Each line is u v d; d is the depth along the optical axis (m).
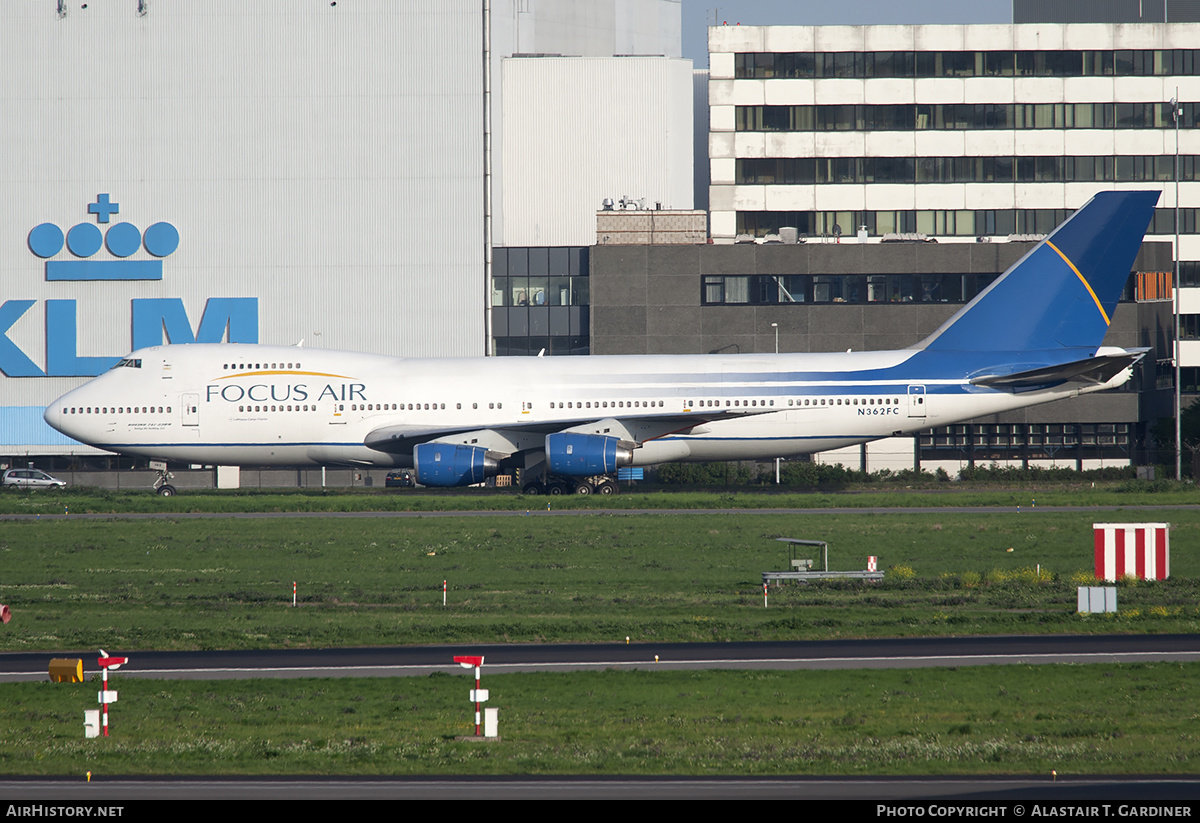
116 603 123.81
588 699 81.38
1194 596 121.25
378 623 111.19
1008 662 90.69
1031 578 133.75
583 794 59.19
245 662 94.19
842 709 78.12
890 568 145.25
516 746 69.31
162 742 70.81
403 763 65.69
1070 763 64.75
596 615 114.50
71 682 87.25
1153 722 73.69
